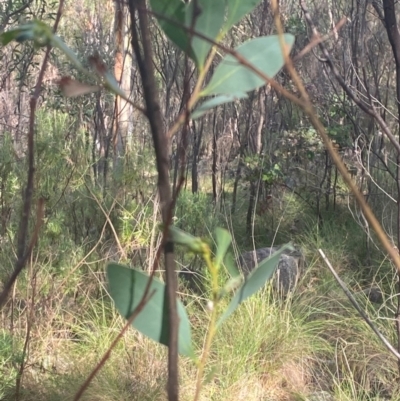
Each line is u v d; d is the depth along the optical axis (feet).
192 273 13.37
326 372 12.14
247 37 19.92
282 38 1.63
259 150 21.97
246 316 12.21
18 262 2.16
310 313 13.25
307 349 12.32
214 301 1.77
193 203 15.34
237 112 24.11
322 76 20.13
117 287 1.81
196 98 1.71
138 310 1.71
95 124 18.79
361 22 17.40
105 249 13.51
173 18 1.74
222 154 23.95
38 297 11.64
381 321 12.78
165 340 1.81
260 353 12.00
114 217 13.51
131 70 19.62
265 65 1.73
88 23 23.03
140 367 11.10
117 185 13.53
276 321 12.46
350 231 19.16
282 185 20.20
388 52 20.79
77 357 11.59
